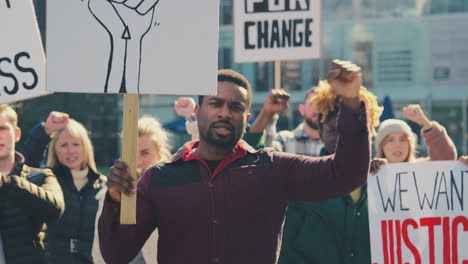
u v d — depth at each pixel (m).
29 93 3.13
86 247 4.79
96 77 2.52
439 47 26.94
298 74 27.03
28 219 3.73
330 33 27.52
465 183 3.81
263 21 5.89
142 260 3.92
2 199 3.61
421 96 27.03
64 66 2.51
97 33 2.53
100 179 4.99
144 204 2.68
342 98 2.59
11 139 3.80
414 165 3.82
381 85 27.31
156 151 4.46
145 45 2.54
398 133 4.21
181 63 2.55
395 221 3.81
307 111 5.46
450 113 26.94
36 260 3.75
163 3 2.56
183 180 2.70
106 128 24.86
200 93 2.55
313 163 2.72
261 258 2.68
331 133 3.78
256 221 2.68
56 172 4.89
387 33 27.19
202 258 2.65
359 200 3.91
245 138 3.80
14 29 3.13
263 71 27.22
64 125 4.70
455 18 26.70
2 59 3.12
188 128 4.69
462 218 3.81
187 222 2.66
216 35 2.56
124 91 2.53
